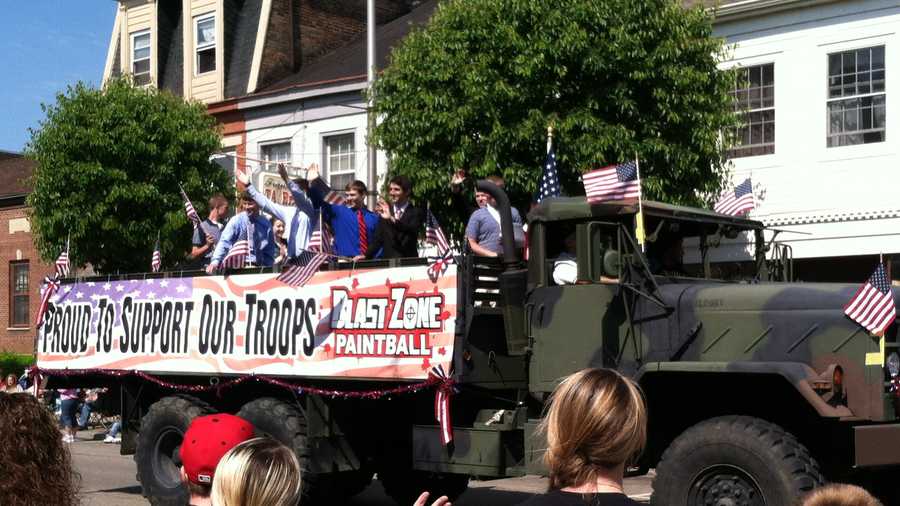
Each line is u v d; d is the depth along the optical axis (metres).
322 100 23.53
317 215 10.22
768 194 17.86
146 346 10.87
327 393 9.19
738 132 18.22
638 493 11.80
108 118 20.73
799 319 7.39
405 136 15.91
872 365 7.09
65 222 20.69
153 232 20.94
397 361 8.75
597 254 7.91
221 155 21.91
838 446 7.54
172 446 10.49
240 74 25.97
